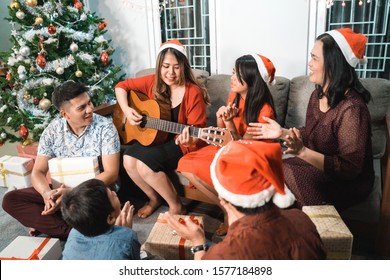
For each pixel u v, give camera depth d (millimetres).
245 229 777
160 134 1948
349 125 1394
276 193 787
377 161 1938
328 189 1484
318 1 2387
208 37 2959
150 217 2055
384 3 2312
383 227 1522
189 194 2021
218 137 1701
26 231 1971
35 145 2668
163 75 1952
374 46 2438
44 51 2467
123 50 3354
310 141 1583
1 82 2854
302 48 2520
